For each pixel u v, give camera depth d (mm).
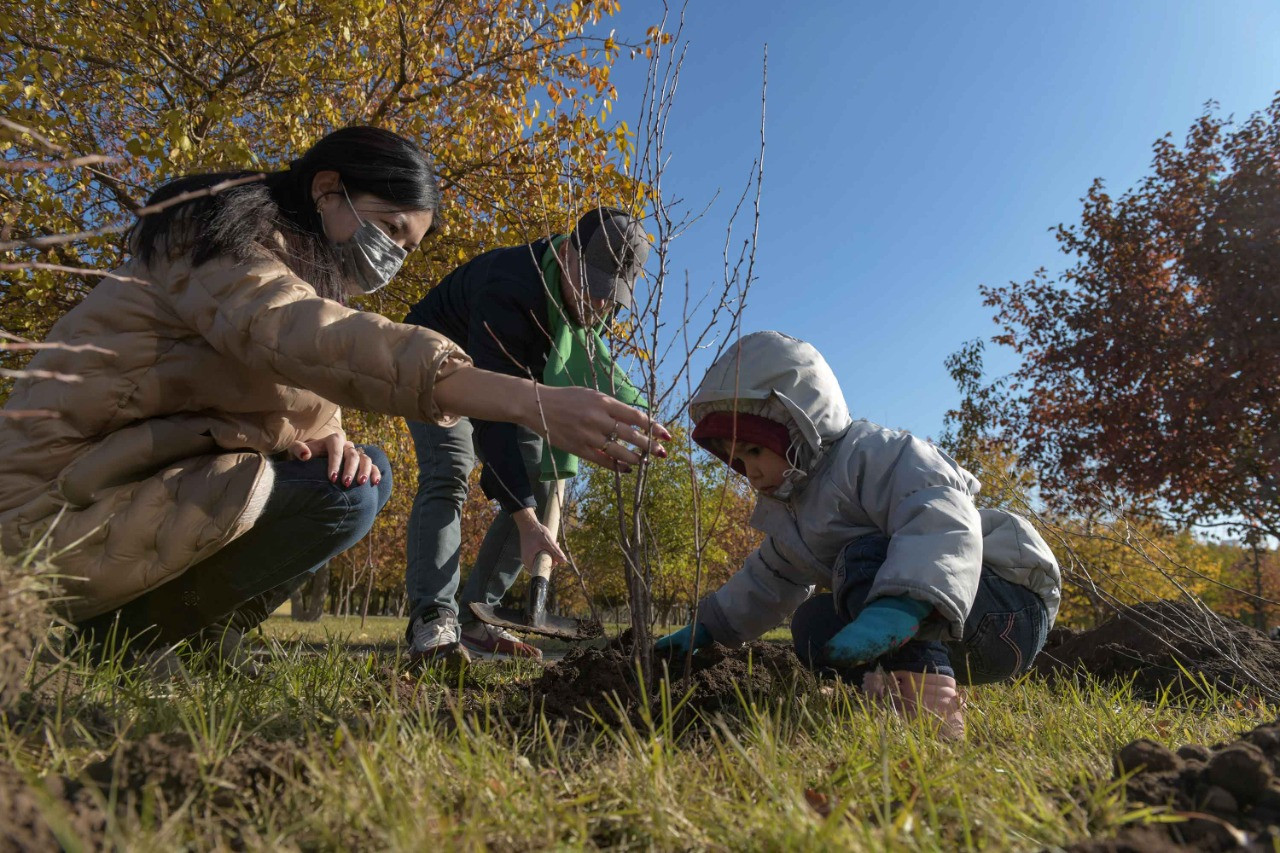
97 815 1107
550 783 1479
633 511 2074
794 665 2609
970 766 1593
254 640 2883
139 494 2113
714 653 2479
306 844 1165
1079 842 1154
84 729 1535
